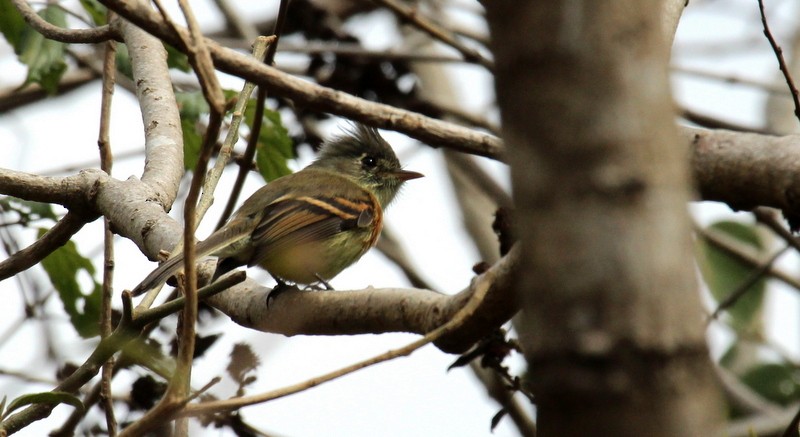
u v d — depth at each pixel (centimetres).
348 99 625
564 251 308
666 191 307
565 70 306
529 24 308
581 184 307
